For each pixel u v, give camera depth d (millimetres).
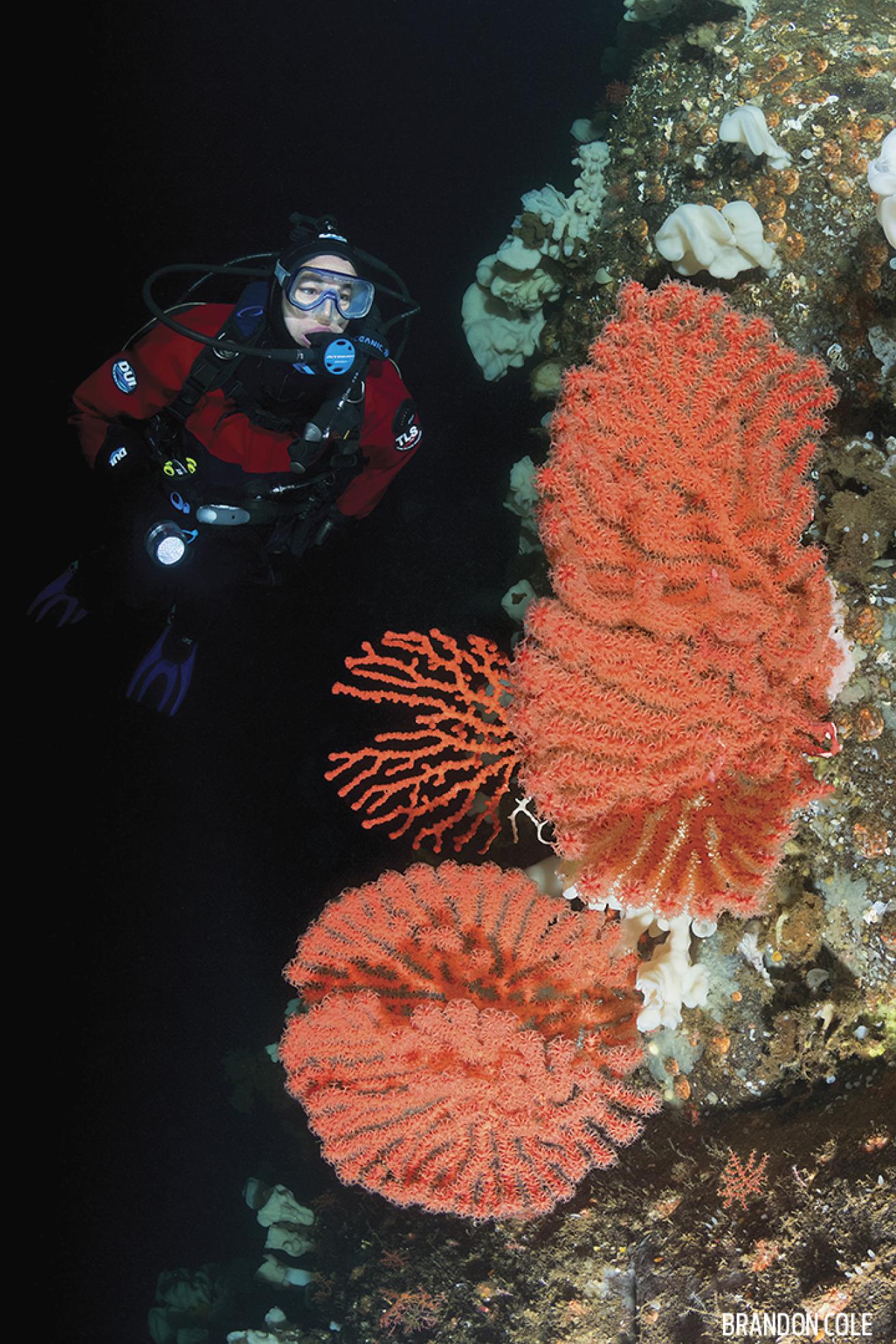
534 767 2127
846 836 2691
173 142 8859
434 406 5816
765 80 3311
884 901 2646
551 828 3307
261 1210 3854
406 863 4891
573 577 1982
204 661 6098
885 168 2672
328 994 2301
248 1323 3783
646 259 3564
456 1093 2123
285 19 8531
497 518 5098
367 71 8281
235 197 8820
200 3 8883
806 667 2068
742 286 3076
